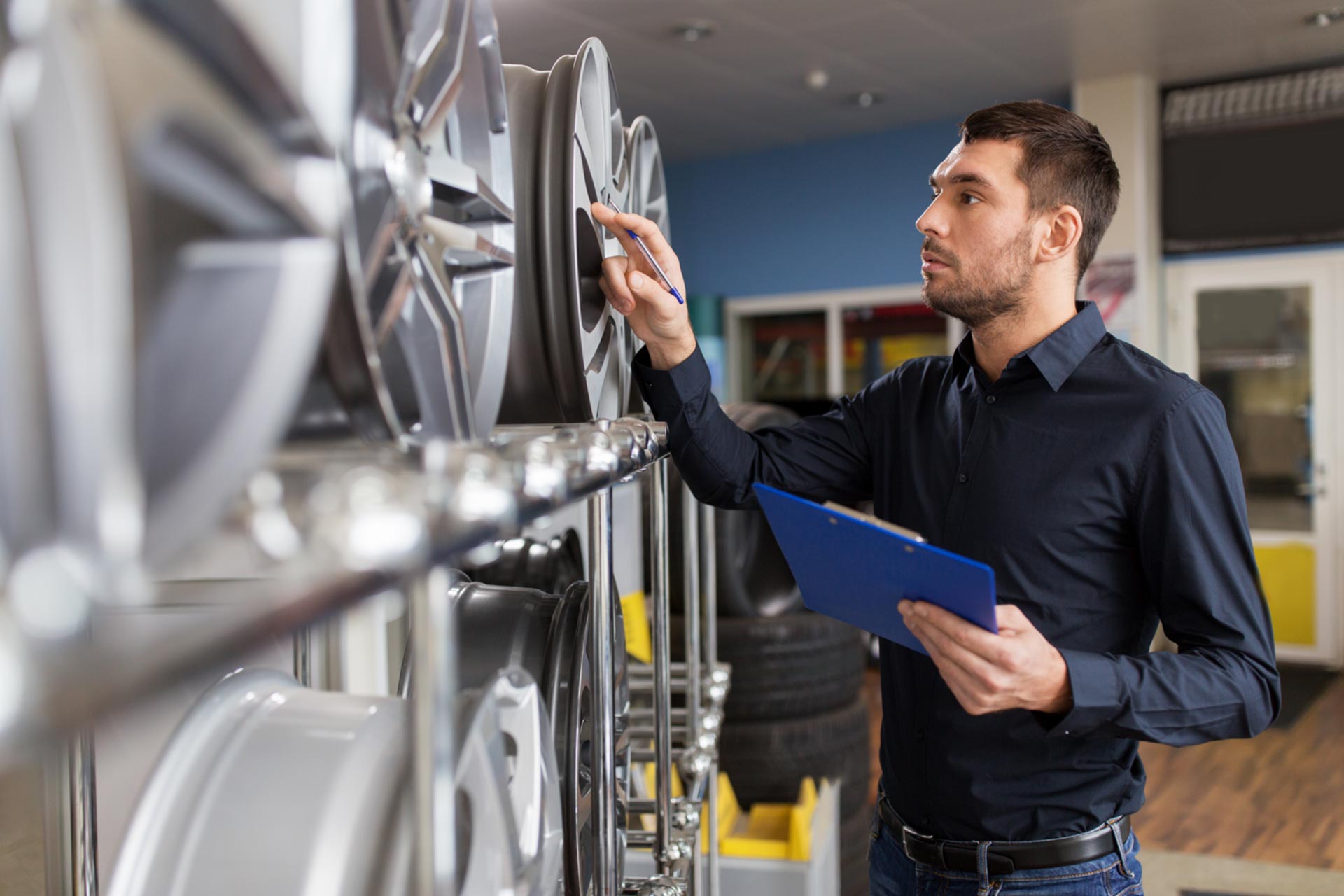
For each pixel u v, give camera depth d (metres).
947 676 0.99
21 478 0.26
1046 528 1.25
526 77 0.94
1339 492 5.73
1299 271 5.76
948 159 1.35
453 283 0.78
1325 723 4.58
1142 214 5.78
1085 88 5.85
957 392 1.38
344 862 0.54
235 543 0.30
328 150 0.38
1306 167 5.68
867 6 4.68
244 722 0.61
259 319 0.34
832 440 1.51
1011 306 1.29
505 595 0.90
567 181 0.89
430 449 0.40
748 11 4.70
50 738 0.20
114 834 1.04
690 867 1.35
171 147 0.31
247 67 0.34
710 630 1.63
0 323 0.26
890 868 1.37
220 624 0.24
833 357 7.12
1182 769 3.99
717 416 1.33
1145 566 1.23
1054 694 1.03
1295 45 5.29
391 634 1.42
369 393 0.45
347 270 0.42
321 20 0.38
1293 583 5.87
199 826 0.56
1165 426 1.20
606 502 0.78
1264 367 5.88
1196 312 6.02
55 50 0.28
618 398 1.20
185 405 0.31
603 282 1.07
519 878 0.61
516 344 0.92
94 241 0.28
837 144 6.97
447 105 0.67
